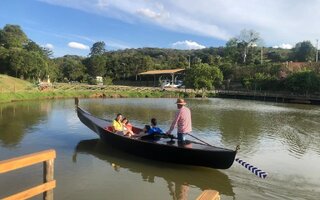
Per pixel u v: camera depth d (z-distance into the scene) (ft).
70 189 32.37
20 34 316.40
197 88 212.02
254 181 35.96
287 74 237.04
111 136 45.42
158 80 283.38
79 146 49.24
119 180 35.35
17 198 17.60
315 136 66.03
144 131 45.55
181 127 39.65
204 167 39.96
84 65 325.01
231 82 269.64
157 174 37.55
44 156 18.30
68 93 162.09
